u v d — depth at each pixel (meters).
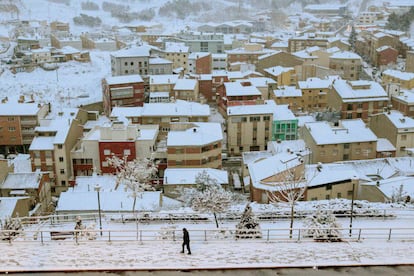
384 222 38.09
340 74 134.88
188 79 109.94
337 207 42.31
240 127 82.88
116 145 69.12
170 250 29.22
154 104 87.31
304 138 75.56
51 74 143.38
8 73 140.62
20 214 52.22
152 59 127.25
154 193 51.94
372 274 25.48
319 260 26.97
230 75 118.31
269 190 49.41
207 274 25.38
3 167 61.12
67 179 70.88
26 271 25.70
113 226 39.19
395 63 152.25
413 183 50.62
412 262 26.48
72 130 74.62
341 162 63.22
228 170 75.75
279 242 30.92
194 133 69.62
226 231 34.28
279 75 120.31
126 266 26.19
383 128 76.88
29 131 84.88
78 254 28.36
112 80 106.56
